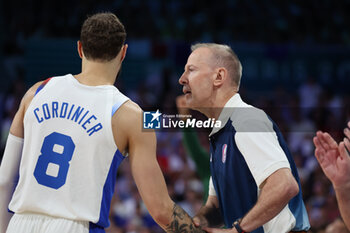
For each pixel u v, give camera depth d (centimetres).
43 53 2866
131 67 2792
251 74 2878
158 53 2825
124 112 587
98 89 595
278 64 2911
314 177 1781
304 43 3344
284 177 620
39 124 584
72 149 570
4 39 3141
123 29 620
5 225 615
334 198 1498
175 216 607
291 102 2634
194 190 1680
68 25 3169
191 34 3203
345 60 2947
